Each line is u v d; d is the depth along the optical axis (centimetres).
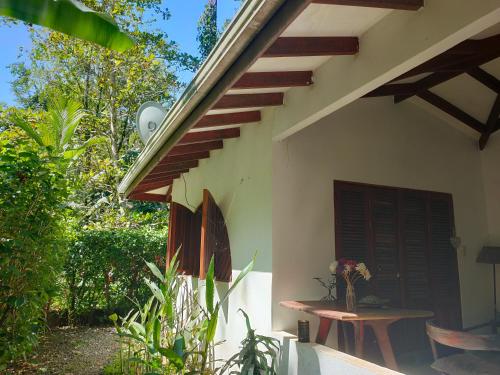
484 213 488
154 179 650
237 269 398
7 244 371
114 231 852
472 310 454
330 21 220
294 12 160
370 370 217
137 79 1217
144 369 400
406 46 208
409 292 412
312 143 377
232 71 218
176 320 438
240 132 429
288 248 342
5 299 387
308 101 295
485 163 498
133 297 831
